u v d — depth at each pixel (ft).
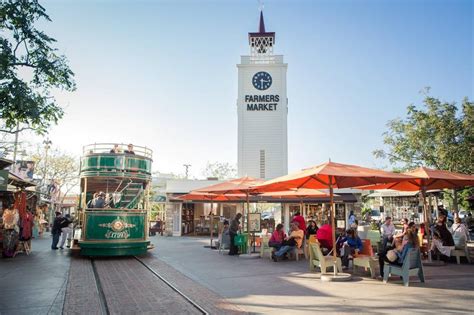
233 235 53.88
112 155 51.49
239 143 129.39
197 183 104.42
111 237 48.83
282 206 99.14
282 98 131.23
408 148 88.12
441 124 81.97
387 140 90.53
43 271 38.17
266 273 37.40
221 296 26.96
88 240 48.21
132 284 31.73
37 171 142.82
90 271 38.40
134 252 50.06
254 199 85.25
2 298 26.48
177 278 34.45
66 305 24.63
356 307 23.67
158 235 105.91
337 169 33.91
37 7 45.75
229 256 52.16
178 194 103.60
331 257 35.99
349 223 69.67
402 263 31.37
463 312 22.33
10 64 44.98
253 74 132.46
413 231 32.12
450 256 45.37
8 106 44.93
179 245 69.92
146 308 23.82
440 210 48.06
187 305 24.52
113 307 24.07
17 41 45.47
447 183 46.62
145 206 55.11
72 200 163.22
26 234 52.01
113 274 36.83
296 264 44.09
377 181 39.09
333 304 24.50
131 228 50.34
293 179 35.96
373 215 126.52
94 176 51.13
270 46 141.59
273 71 132.46
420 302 24.86
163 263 44.52
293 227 48.55
